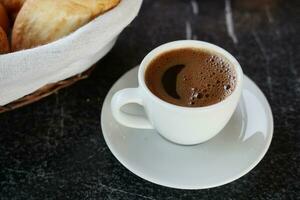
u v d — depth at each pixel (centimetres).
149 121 34
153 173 32
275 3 48
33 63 33
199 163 33
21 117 38
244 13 47
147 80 33
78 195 33
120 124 35
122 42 44
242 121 35
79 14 36
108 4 36
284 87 40
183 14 47
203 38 45
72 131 37
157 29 46
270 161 35
